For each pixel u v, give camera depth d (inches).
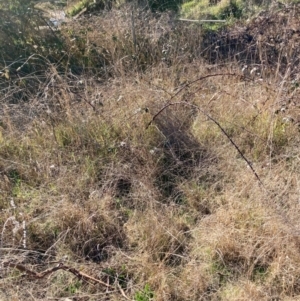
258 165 133.5
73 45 218.5
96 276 104.0
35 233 115.5
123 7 271.4
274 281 98.3
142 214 120.3
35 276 97.7
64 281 102.3
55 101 166.4
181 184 130.5
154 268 102.3
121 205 126.2
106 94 166.6
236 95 166.4
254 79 171.6
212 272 103.2
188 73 186.9
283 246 103.5
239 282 100.0
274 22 225.9
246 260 103.8
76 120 155.6
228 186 127.3
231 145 144.0
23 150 147.7
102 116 155.9
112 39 218.1
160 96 161.6
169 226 115.0
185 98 165.8
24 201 126.9
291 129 145.6
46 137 152.3
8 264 98.6
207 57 214.2
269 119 147.4
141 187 129.0
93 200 123.7
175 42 214.4
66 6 349.7
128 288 99.7
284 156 134.5
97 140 149.3
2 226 116.1
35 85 185.0
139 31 223.1
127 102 161.6
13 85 175.8
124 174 135.1
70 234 114.4
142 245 110.1
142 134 148.5
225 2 278.8
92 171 137.2
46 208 122.0
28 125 156.3
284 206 115.6
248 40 223.5
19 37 220.1
